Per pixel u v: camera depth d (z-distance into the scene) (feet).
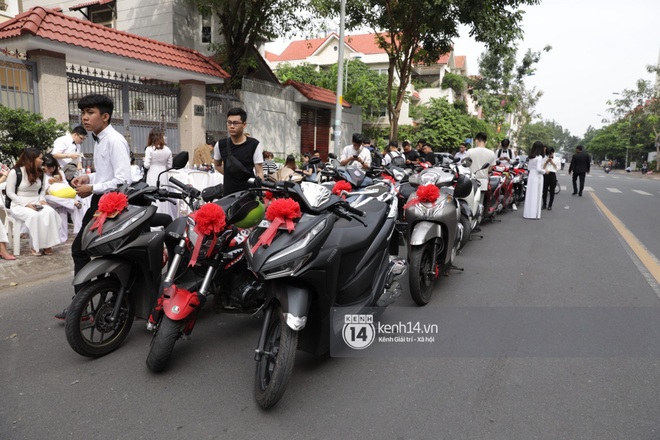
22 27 27.07
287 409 9.68
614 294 16.76
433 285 16.46
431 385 10.61
